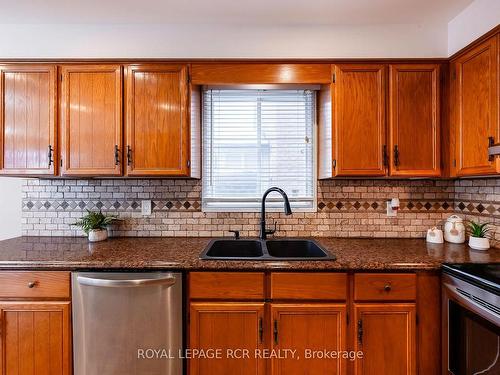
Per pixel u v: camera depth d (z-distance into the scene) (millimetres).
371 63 1706
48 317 1418
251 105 2053
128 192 2027
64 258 1462
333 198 2018
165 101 1716
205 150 2053
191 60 1723
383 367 1380
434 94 1689
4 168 1711
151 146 1715
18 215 2043
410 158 1688
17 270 1420
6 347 1416
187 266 1390
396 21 1895
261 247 1757
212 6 1732
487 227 1712
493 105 1386
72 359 1418
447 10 1774
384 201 2004
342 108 1706
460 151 1601
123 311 1402
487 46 1419
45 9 1756
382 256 1486
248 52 1929
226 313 1390
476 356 1162
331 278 1384
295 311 1377
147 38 1933
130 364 1409
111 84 1715
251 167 2057
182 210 2021
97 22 1903
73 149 1713
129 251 1605
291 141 2049
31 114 1713
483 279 1127
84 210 2033
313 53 1927
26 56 1923
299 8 1751
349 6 1732
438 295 1387
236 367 1395
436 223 1989
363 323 1378
